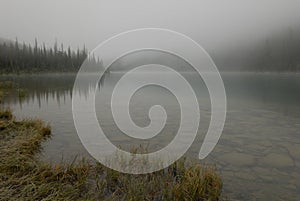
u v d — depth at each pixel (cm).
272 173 534
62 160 586
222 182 489
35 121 947
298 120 1107
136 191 438
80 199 407
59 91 2733
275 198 433
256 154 658
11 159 539
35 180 457
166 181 481
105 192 445
